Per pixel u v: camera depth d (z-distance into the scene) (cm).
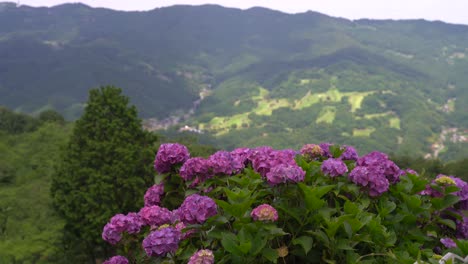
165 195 507
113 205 2750
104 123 2967
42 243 2620
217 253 354
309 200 348
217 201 347
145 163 2880
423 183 413
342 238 350
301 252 355
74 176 2817
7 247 2522
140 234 450
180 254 388
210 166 433
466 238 428
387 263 346
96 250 2945
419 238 385
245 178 408
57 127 4981
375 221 345
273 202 374
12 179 3825
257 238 334
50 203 3025
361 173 385
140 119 3098
